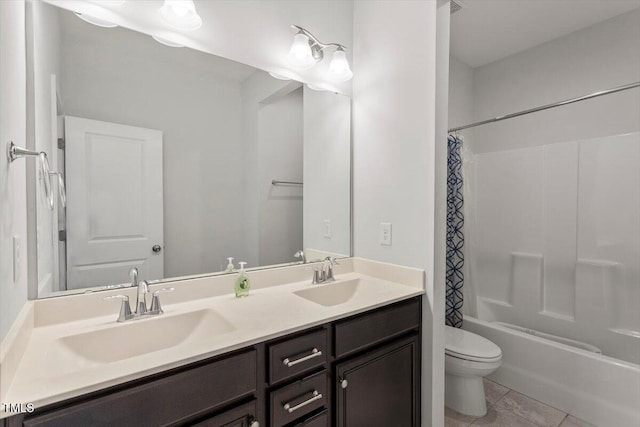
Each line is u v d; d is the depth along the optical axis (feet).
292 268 5.36
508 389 6.67
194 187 4.60
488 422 5.64
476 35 8.09
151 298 3.98
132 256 4.07
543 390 6.18
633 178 6.46
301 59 5.26
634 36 7.05
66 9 3.55
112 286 3.90
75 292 3.61
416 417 4.98
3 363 2.07
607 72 7.42
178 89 4.40
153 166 4.24
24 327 2.71
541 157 7.81
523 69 8.85
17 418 2.01
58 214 3.51
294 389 3.38
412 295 4.83
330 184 6.01
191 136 4.54
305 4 5.58
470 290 8.11
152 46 4.16
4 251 2.31
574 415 5.74
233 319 3.55
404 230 5.36
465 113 9.61
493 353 5.60
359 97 6.14
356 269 6.16
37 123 3.28
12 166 2.58
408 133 5.25
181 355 2.68
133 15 3.99
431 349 4.99
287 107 5.47
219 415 2.83
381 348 4.40
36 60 3.29
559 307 7.54
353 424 4.01
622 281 6.60
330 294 5.24
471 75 9.82
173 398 2.58
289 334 3.35
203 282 4.40
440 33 4.83
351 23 6.25
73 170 3.63
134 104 4.06
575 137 7.91
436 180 4.87
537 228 7.89
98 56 3.78
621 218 6.61
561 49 8.15
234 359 2.93
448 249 7.86
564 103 6.42
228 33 4.77
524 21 7.51
